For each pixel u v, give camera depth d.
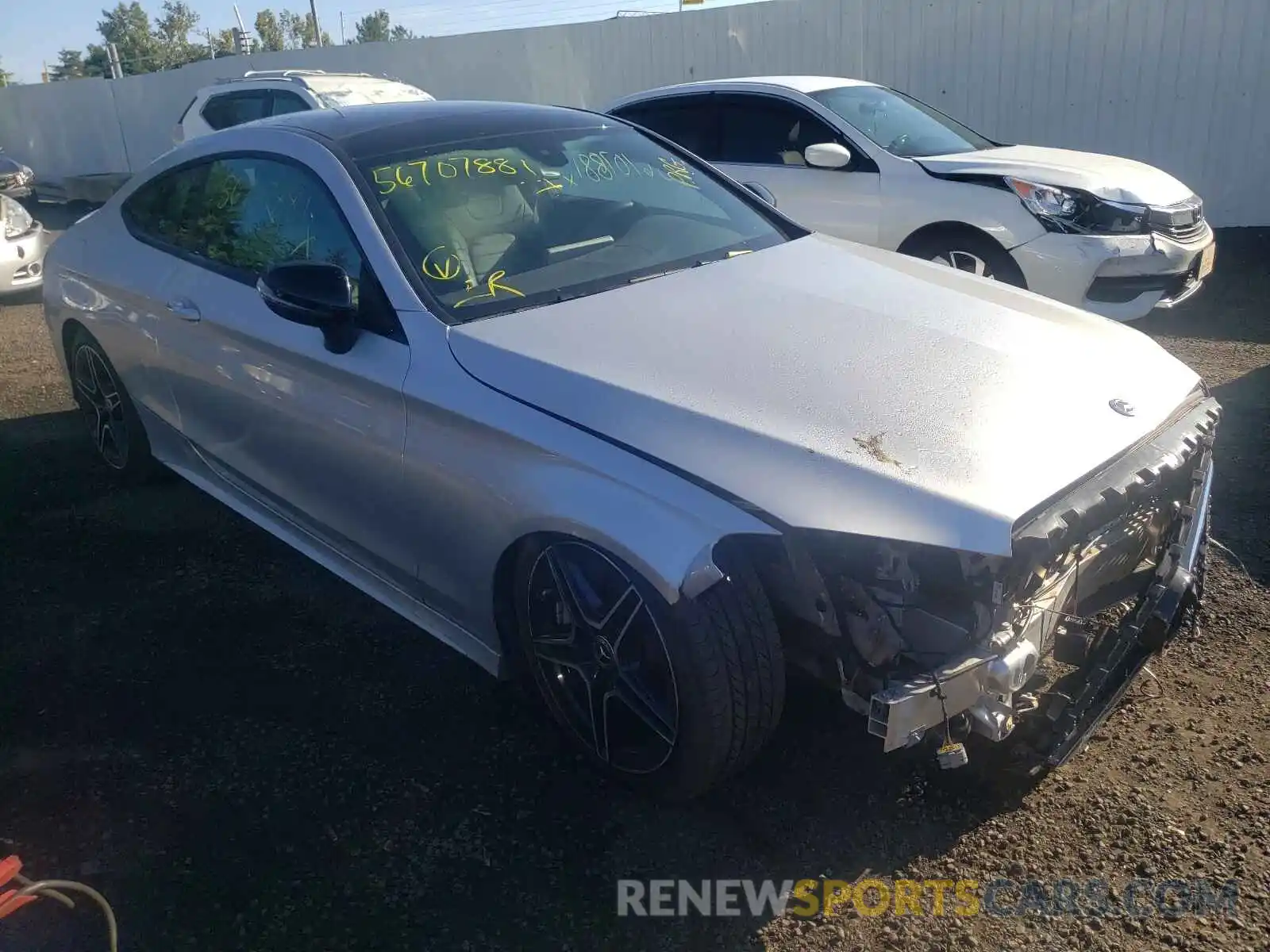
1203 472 2.98
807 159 6.76
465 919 2.39
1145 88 9.95
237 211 3.72
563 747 2.96
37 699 3.25
